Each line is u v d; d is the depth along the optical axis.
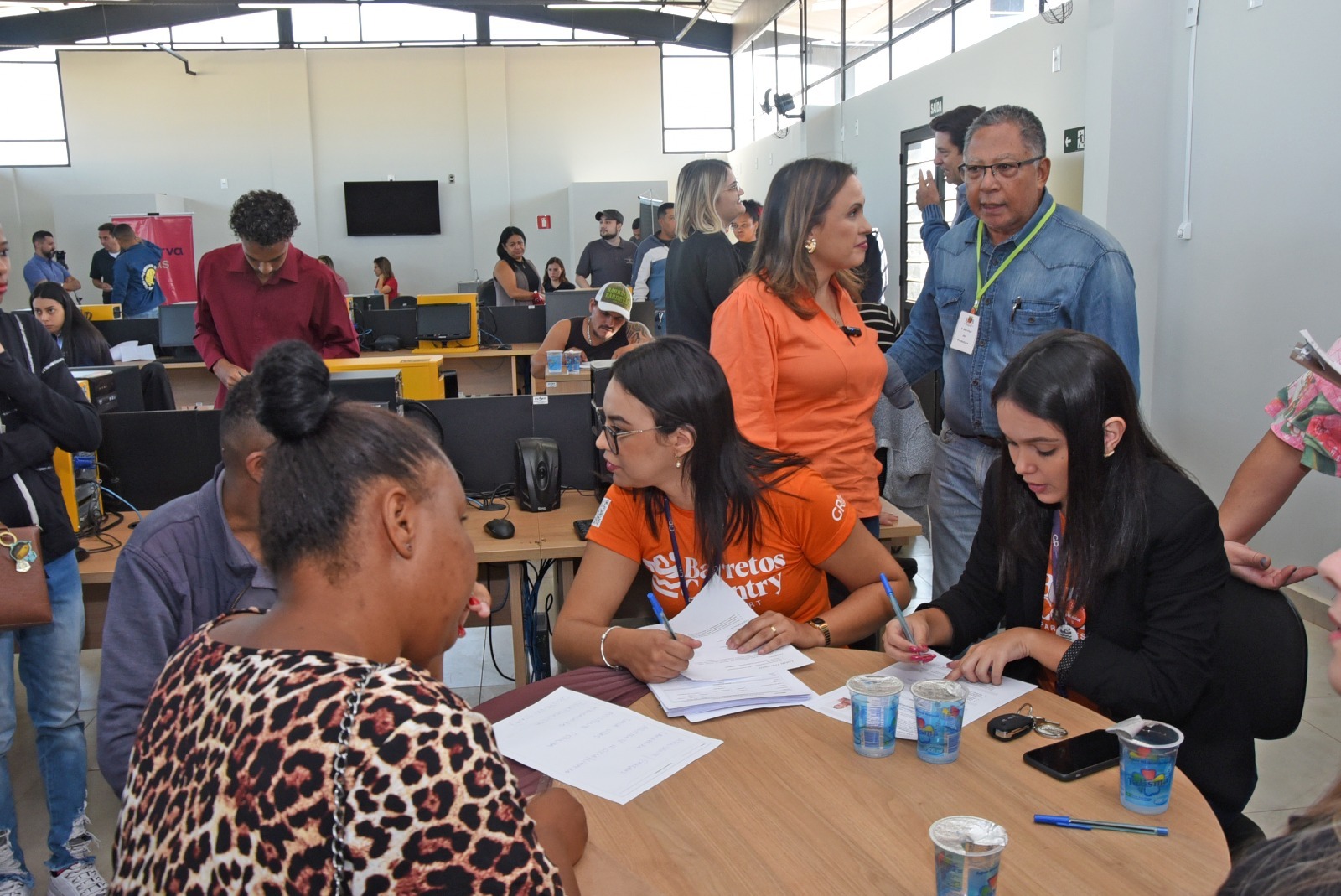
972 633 1.74
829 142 9.71
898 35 8.07
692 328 3.06
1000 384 1.52
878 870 1.08
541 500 2.69
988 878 0.97
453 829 0.65
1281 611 1.53
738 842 1.14
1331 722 2.78
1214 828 1.13
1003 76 6.26
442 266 13.41
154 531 1.50
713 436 1.69
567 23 12.91
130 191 12.73
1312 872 0.61
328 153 13.05
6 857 2.04
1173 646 1.46
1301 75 3.37
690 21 13.02
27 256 12.70
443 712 0.68
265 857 0.64
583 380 3.52
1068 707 1.44
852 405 2.19
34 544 1.84
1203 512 1.49
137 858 0.70
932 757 1.29
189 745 0.70
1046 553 1.62
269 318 3.29
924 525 3.57
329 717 0.66
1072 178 5.52
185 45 12.50
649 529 1.78
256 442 1.35
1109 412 1.45
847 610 1.76
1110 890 1.02
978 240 2.38
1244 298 3.70
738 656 1.63
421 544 0.79
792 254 2.05
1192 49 3.92
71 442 2.01
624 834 1.16
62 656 2.04
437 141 13.18
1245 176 3.67
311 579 0.77
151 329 6.75
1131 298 2.17
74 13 12.01
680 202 3.26
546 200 13.48
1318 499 3.36
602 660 1.62
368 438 0.77
